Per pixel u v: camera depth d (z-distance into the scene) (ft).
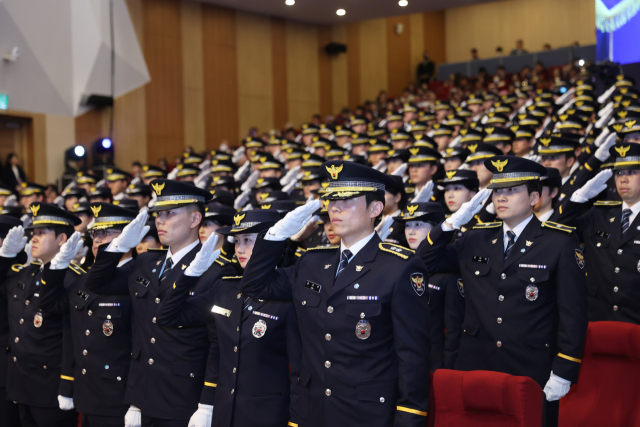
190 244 12.25
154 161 55.36
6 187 27.45
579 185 16.03
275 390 10.44
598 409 10.41
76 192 27.73
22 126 48.93
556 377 9.98
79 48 44.91
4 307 16.48
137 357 12.21
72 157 46.73
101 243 13.64
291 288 10.12
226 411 10.39
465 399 8.86
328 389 9.02
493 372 8.92
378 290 8.98
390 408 8.80
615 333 10.38
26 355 14.79
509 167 10.99
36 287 14.93
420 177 19.95
